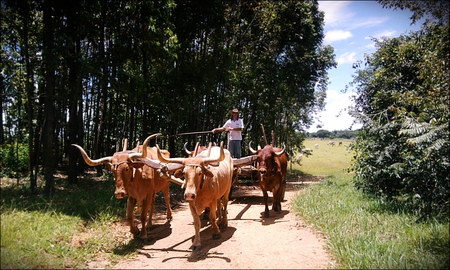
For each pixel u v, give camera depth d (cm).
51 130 872
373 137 972
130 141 1263
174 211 938
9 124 1371
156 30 1020
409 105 971
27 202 733
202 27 1277
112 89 1117
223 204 743
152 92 1177
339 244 555
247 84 1527
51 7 878
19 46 1065
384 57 1186
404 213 728
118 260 555
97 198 880
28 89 880
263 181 802
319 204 846
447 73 735
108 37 1098
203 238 668
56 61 840
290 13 1611
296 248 575
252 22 1609
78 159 1417
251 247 595
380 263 472
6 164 1180
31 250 517
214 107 1485
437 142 655
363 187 976
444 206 697
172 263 542
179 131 1453
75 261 527
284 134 2208
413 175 753
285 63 1894
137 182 641
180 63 1250
